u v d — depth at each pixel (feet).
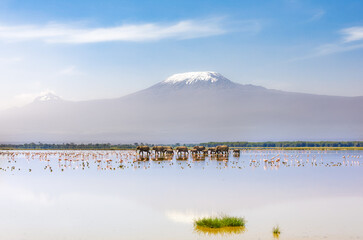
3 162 419.13
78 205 138.92
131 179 220.23
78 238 97.96
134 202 144.46
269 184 196.13
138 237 98.12
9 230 105.29
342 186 188.24
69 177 236.02
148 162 390.63
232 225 107.76
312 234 98.68
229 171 273.95
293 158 490.90
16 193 167.43
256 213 124.26
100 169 300.61
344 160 437.99
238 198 152.56
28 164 380.58
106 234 100.99
